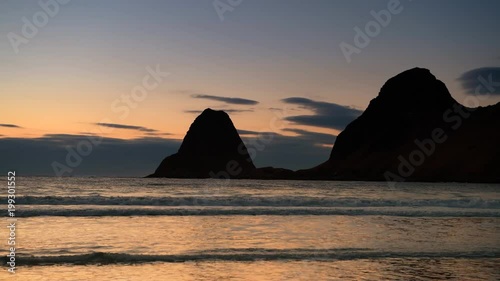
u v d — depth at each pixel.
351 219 25.06
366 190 65.69
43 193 43.34
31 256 14.15
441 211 29.33
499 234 20.44
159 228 20.64
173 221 23.19
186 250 15.72
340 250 16.05
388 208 30.69
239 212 26.92
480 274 13.27
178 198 32.09
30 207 27.42
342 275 12.91
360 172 161.00
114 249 15.77
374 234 19.81
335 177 157.12
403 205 33.78
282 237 18.64
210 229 20.53
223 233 19.45
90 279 12.14
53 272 12.71
